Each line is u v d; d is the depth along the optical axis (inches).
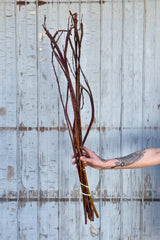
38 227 74.1
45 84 70.1
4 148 72.2
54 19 68.3
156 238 73.4
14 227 74.2
